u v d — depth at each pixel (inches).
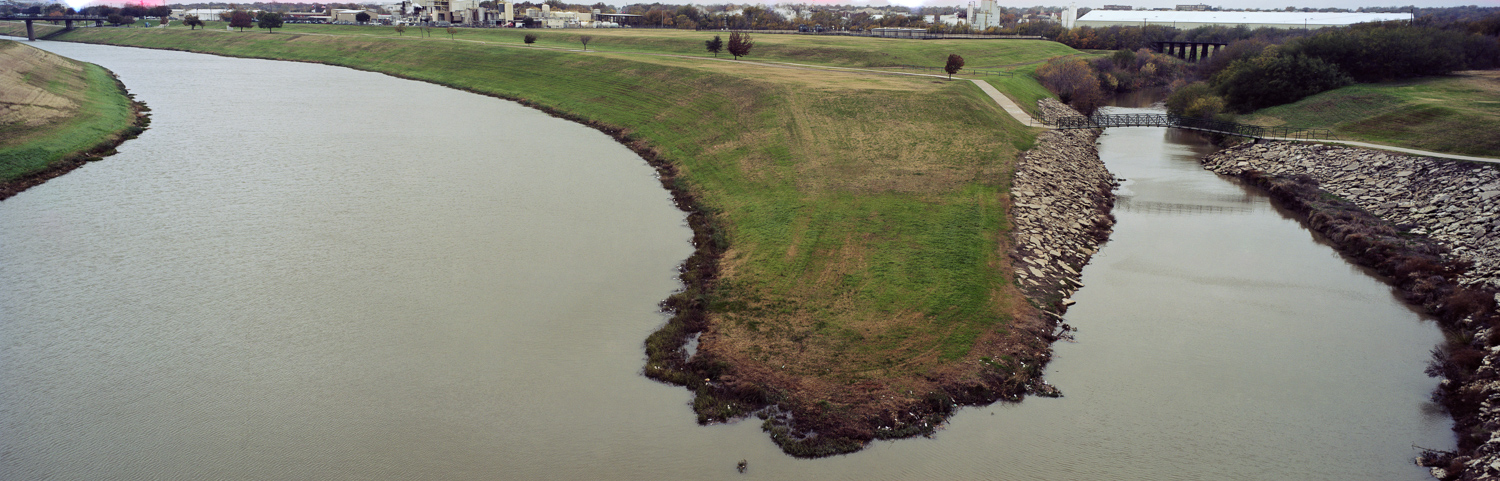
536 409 978.1
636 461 879.1
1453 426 948.6
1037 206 1738.4
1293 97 3107.8
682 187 1967.3
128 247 1507.1
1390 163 1978.3
